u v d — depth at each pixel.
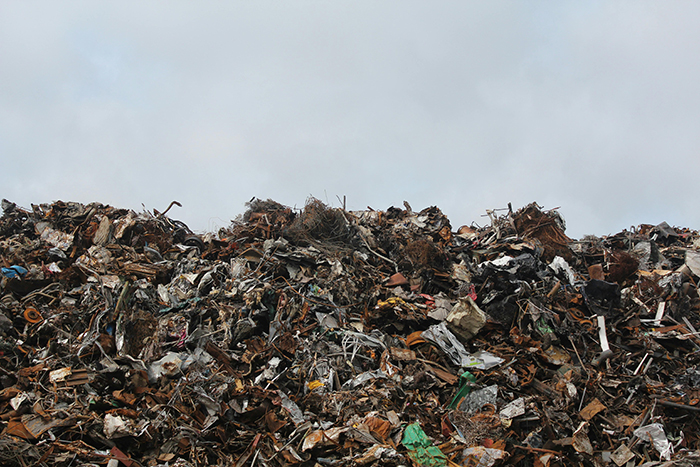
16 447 9.23
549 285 17.19
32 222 20.08
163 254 19.59
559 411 12.28
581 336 15.27
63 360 12.17
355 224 21.97
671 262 21.08
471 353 14.48
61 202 21.09
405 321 15.67
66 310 14.04
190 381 11.88
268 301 15.66
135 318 13.84
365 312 15.89
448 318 15.05
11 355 12.41
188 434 10.55
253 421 11.29
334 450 10.59
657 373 14.59
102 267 16.70
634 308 16.70
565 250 21.17
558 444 11.33
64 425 10.12
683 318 16.80
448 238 22.44
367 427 10.95
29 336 13.16
